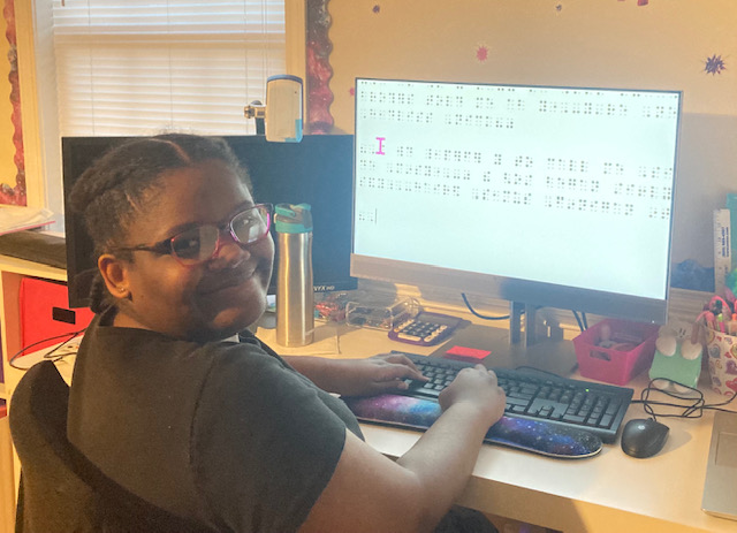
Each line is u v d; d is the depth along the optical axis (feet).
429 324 5.80
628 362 4.79
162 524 2.80
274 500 2.68
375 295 6.44
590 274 4.84
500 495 3.72
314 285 6.10
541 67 5.78
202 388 2.72
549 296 4.99
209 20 7.53
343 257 6.11
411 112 5.25
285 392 2.79
